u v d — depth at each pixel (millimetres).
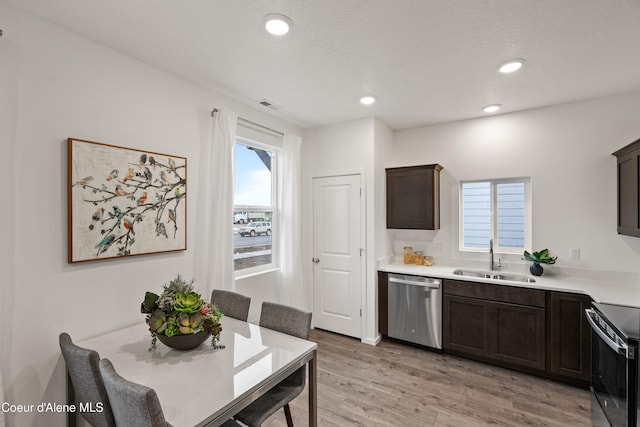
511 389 2492
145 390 993
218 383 1333
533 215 3135
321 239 3803
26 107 1645
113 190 1977
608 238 2812
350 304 3578
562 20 1697
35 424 1656
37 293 1673
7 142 1583
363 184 3484
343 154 3629
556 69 2291
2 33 1560
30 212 1651
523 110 3191
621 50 2008
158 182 2236
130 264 2094
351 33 1850
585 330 2453
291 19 1716
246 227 3184
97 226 1895
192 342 1619
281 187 3510
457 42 1938
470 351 2959
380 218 3574
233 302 2262
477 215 3518
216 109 2676
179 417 1110
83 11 1643
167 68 2295
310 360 1707
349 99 2904
